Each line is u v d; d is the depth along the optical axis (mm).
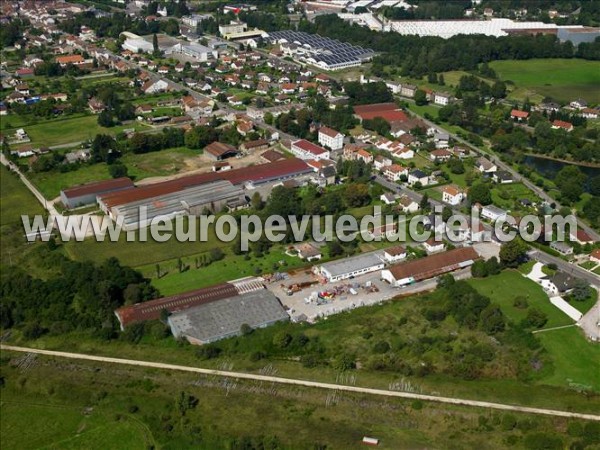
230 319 186000
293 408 156125
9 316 191625
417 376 166125
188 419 153375
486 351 171625
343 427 150250
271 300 194750
